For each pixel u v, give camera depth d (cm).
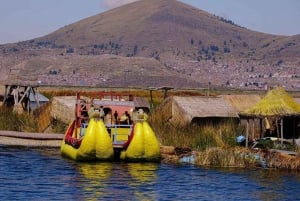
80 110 3659
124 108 3647
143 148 3338
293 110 3675
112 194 2478
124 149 3397
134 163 3334
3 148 4047
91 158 3344
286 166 3225
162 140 3875
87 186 2636
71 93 8625
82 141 3312
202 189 2630
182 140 3841
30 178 2830
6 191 2497
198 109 4506
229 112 4556
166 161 3425
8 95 5722
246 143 3606
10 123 4794
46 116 4800
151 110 5241
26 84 5506
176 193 2531
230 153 3325
